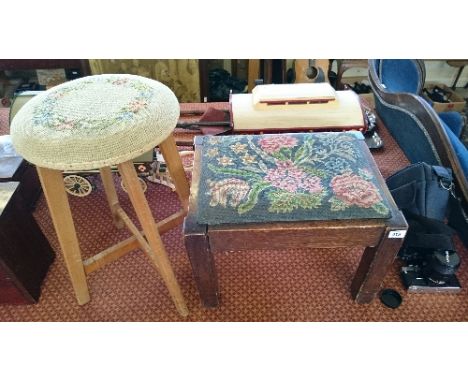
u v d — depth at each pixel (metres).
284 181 0.83
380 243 0.80
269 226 0.77
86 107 0.74
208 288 0.93
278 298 1.04
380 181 0.86
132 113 0.72
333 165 0.88
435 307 1.00
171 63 1.87
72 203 1.36
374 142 1.55
